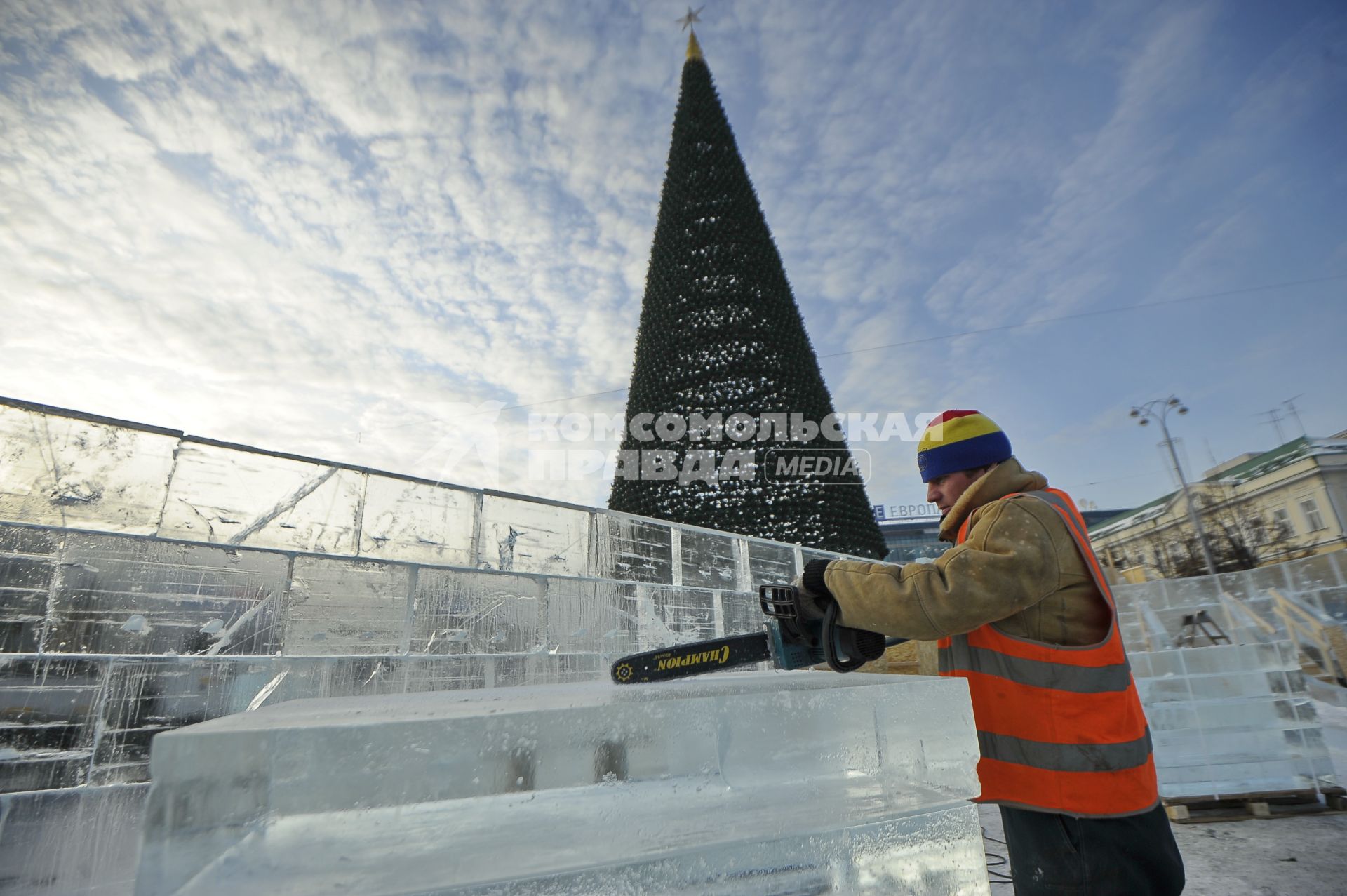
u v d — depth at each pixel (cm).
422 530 385
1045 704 115
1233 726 355
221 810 47
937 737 75
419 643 345
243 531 316
